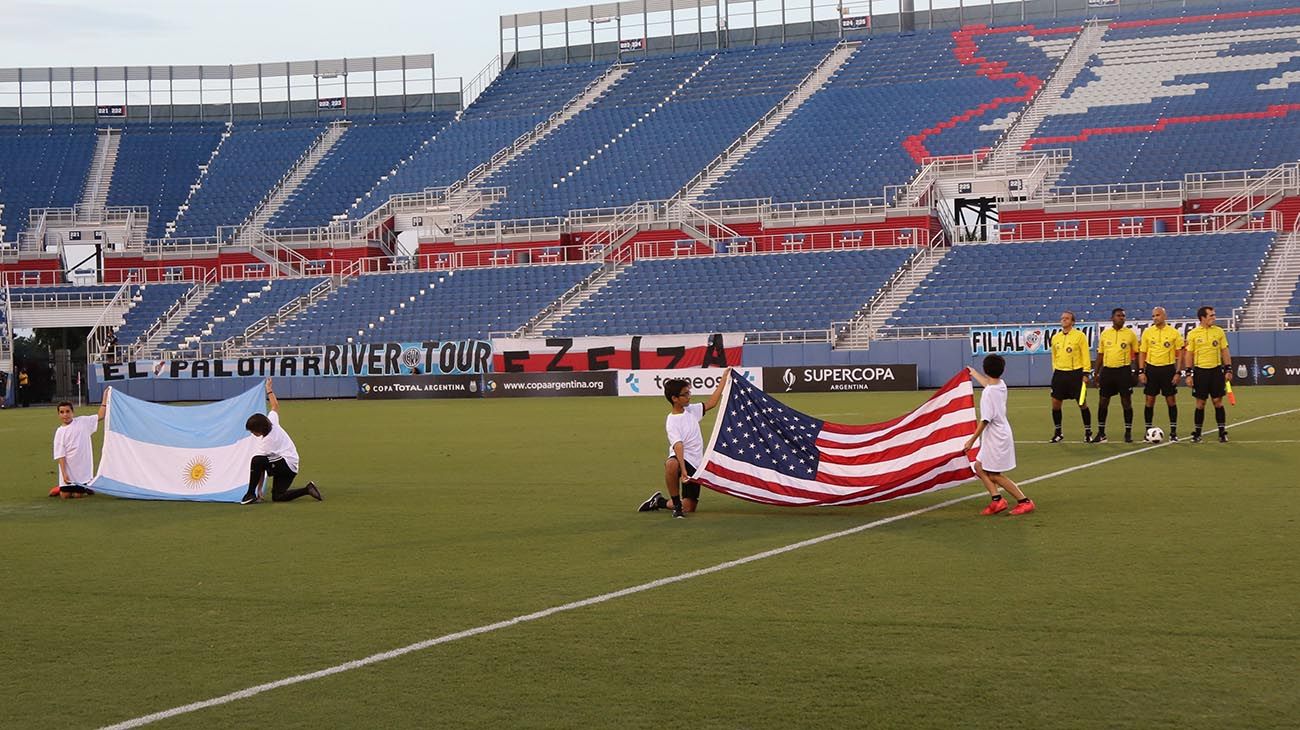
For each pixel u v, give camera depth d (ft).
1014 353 143.23
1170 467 58.75
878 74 220.64
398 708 23.80
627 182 204.85
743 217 188.55
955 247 169.78
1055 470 58.85
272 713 23.67
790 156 200.54
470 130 234.79
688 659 26.63
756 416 48.55
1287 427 78.48
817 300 164.66
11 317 194.59
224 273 213.66
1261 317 142.72
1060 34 220.84
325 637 29.35
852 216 182.50
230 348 182.19
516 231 199.31
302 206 222.69
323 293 194.08
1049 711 22.80
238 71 257.75
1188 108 189.26
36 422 130.93
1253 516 43.45
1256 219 167.63
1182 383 129.29
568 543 41.78
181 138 245.45
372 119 252.83
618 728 22.38
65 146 241.96
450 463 70.59
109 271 215.31
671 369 153.07
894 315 158.20
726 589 33.45
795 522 44.91
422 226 212.02
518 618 30.71
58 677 26.45
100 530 47.78
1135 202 171.22
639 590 33.63
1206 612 29.48
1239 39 206.69
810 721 22.56
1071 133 189.16
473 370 160.15
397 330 179.63
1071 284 156.15
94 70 255.50
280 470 54.80
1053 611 29.99
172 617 31.89
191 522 49.29
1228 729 21.67
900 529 42.60
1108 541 39.14
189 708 24.06
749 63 236.22
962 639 27.66
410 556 40.09
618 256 189.47
